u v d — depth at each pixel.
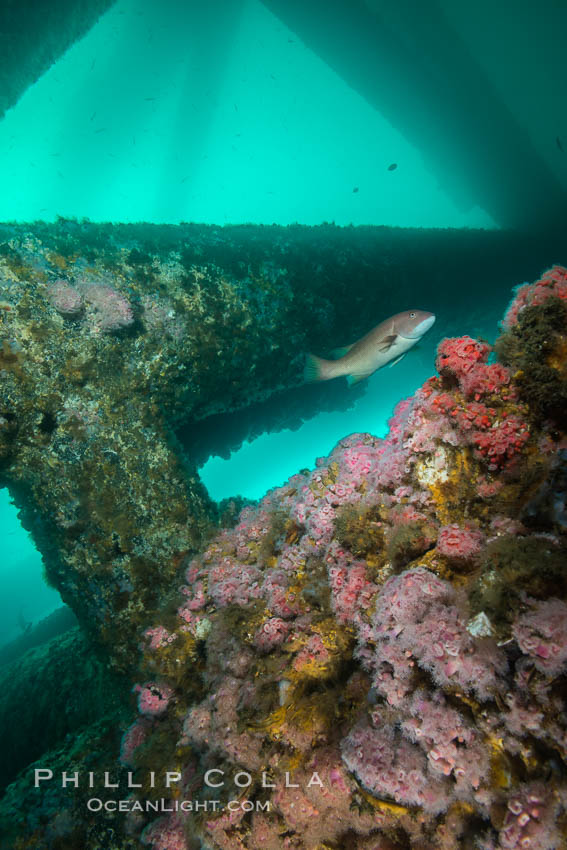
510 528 1.97
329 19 12.45
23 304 4.03
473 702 1.70
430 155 16.47
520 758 1.57
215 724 2.57
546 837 1.40
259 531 3.70
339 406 8.74
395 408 2.93
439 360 2.35
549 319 2.05
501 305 11.16
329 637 2.44
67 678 4.89
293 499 3.63
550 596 1.61
